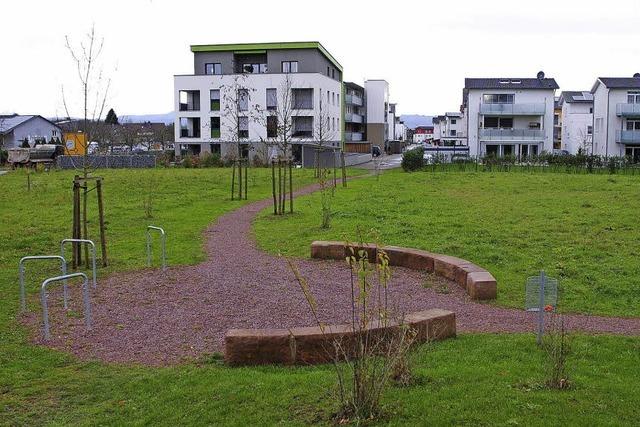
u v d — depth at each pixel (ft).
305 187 103.50
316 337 22.65
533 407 17.83
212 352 25.08
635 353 23.50
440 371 20.94
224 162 171.73
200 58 224.94
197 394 20.21
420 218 59.36
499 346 24.11
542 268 38.91
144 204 72.90
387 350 20.27
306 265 42.39
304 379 20.75
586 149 219.00
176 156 198.80
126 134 258.78
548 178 109.91
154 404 19.75
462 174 124.06
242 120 209.77
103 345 26.32
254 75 211.41
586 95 265.13
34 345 26.40
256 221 63.26
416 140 560.20
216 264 43.09
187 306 32.40
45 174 135.95
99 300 33.76
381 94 321.11
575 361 22.29
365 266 19.36
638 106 199.62
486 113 213.05
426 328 24.73
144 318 30.27
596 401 18.37
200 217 66.90
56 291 35.88
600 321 28.91
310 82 212.23
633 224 53.72
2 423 18.94
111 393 21.07
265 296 34.14
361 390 17.60
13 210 72.43
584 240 46.68
